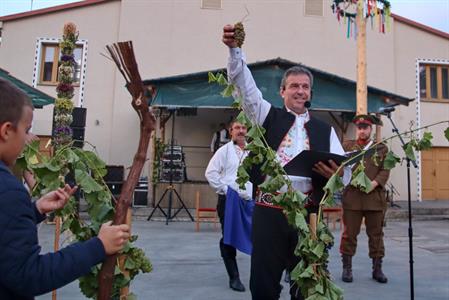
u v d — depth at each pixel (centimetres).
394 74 1321
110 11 1252
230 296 361
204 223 852
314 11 1308
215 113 1230
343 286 404
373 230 429
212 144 1149
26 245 105
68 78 739
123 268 149
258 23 1290
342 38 1308
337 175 167
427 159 1316
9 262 102
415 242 679
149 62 1243
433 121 1326
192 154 1220
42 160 146
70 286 384
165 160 1034
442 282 421
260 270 211
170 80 950
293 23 1299
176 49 1254
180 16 1264
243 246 361
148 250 559
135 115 1212
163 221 872
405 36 1345
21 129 118
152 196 1036
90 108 1215
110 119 1218
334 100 1008
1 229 103
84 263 116
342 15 955
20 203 108
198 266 471
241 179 176
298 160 191
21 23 1234
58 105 719
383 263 513
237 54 196
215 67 1257
